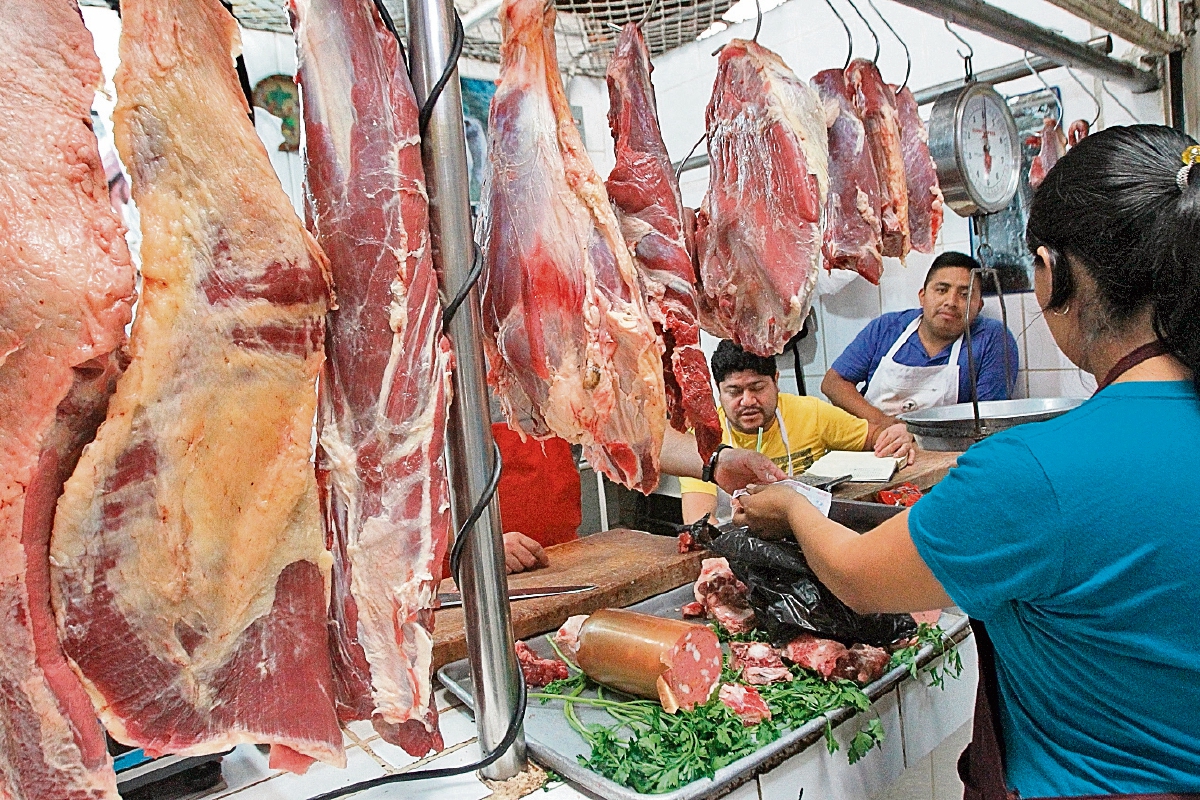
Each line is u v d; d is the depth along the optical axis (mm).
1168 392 1009
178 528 857
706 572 1723
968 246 3227
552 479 2975
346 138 1019
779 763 1212
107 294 779
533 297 1262
